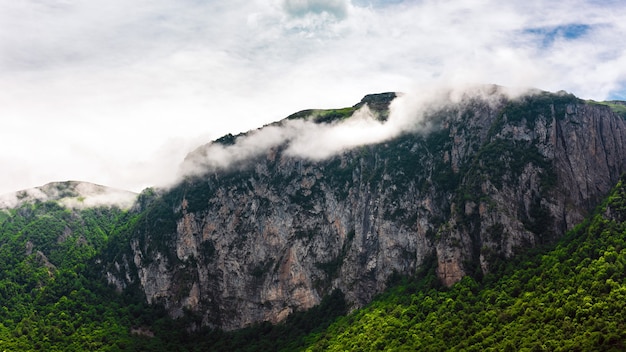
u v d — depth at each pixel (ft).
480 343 627.05
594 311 586.04
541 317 624.59
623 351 513.45
